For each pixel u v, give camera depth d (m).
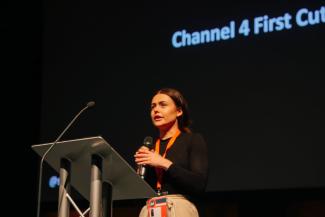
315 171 3.83
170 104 2.57
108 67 4.76
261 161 4.02
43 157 2.22
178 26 4.54
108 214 2.24
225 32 4.32
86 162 2.18
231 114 4.18
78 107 4.80
